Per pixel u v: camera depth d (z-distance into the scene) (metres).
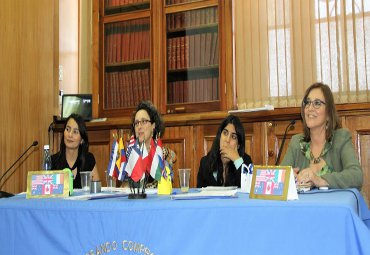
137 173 1.49
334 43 2.79
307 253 1.11
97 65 3.40
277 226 1.15
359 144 2.46
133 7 3.34
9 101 3.15
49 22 3.55
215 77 3.10
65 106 3.35
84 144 2.66
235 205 1.19
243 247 1.17
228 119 2.32
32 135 3.32
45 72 3.48
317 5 2.84
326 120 1.96
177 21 3.23
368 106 2.44
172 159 2.68
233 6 3.08
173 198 1.36
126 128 3.05
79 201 1.38
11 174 3.12
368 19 2.72
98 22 3.43
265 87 2.94
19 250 1.41
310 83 2.83
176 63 3.20
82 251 1.32
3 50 3.13
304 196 1.37
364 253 1.05
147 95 3.28
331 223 1.10
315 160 1.95
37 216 1.40
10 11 3.20
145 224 1.26
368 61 2.70
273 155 2.66
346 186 1.63
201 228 1.21
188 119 2.89
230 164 2.25
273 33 2.94
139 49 3.33
